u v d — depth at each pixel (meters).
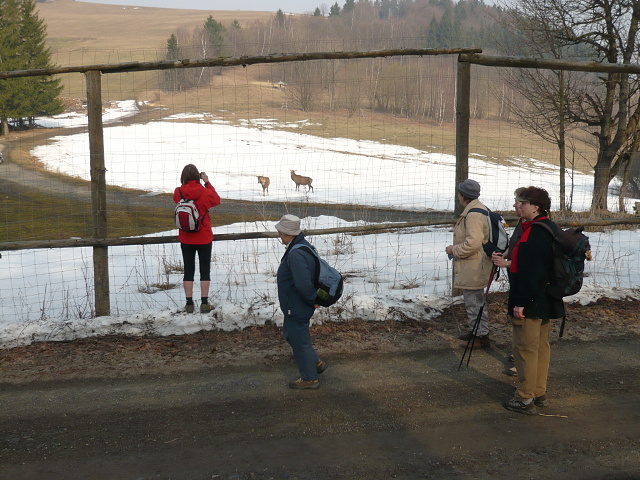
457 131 6.78
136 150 40.69
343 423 4.18
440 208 22.45
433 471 3.54
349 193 27.22
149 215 20.80
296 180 27.98
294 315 4.66
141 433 4.05
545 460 3.67
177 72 60.91
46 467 3.62
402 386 4.84
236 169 35.12
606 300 7.09
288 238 4.71
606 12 16.77
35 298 7.36
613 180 17.47
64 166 36.31
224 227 13.54
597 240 11.33
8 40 57.31
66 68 6.12
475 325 5.23
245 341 5.82
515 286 4.33
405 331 6.14
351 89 59.78
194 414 4.34
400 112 56.09
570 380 4.98
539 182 29.52
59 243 6.11
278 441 3.92
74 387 4.83
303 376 4.76
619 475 3.50
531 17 17.61
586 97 17.38
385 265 9.30
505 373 5.10
